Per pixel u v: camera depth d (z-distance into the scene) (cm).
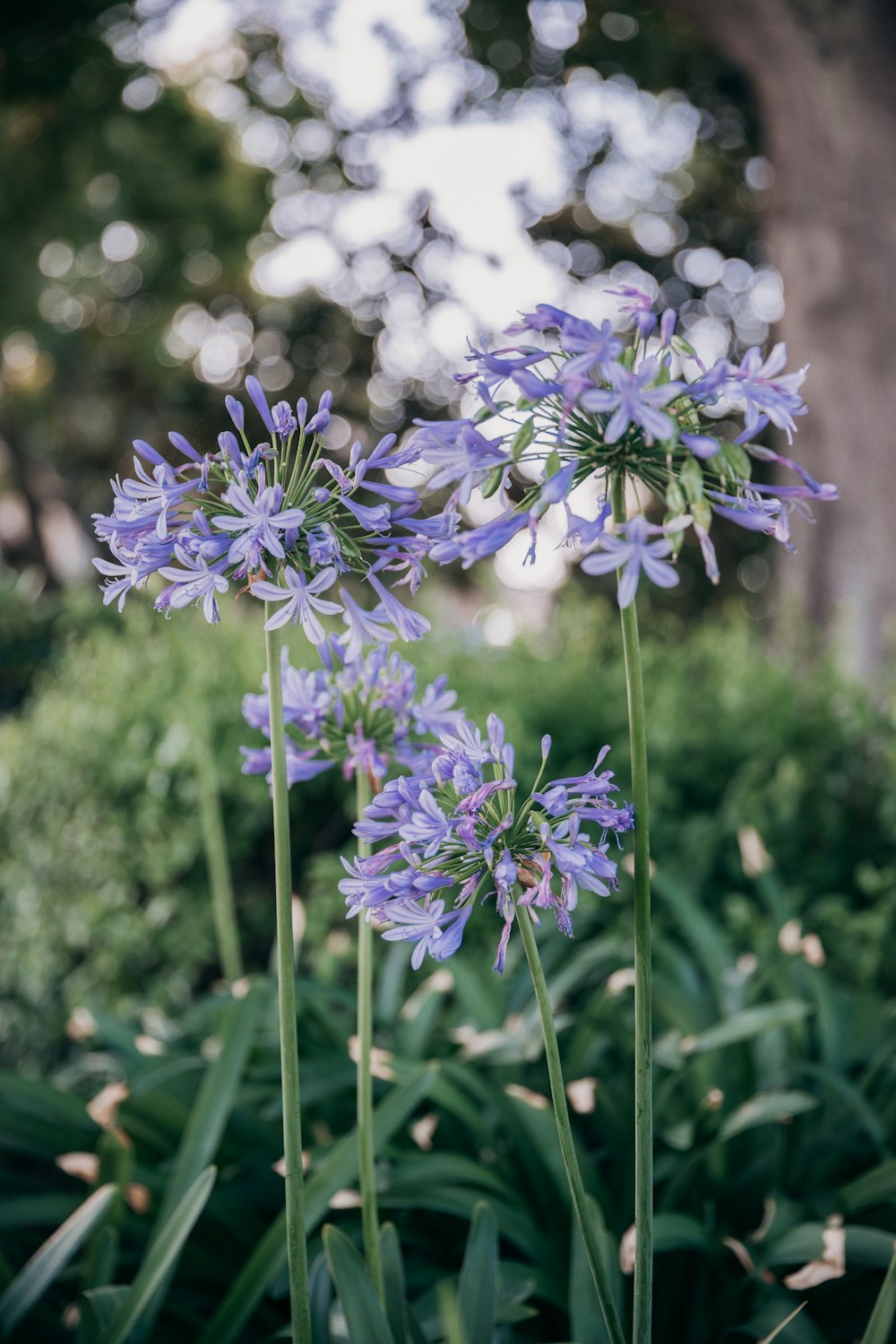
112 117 1297
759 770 390
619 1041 250
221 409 1608
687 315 1277
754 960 298
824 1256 195
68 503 1791
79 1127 253
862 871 355
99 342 1609
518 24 1088
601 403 113
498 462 123
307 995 270
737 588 1116
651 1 785
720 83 1116
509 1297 197
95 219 1378
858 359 674
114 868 391
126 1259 226
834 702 406
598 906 351
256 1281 198
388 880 132
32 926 410
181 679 406
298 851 404
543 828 128
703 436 116
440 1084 236
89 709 409
